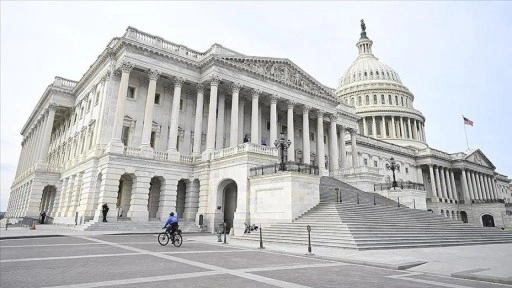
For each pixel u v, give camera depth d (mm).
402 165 90375
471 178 98625
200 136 42562
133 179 36406
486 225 86062
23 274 10617
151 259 14359
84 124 47281
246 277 10695
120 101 37375
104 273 10930
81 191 38656
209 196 37344
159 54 40844
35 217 48688
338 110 62281
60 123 63375
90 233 27938
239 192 33469
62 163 54531
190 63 43406
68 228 34812
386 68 119500
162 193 38062
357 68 120938
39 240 22203
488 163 106500
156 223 34281
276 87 49781
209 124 41219
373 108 106562
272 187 30234
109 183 33844
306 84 54781
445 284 10586
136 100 41938
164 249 18438
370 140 83812
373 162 82875
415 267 14148
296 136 58562
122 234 28469
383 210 31438
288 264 14031
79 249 17469
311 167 31312
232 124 43562
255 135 45594
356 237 21328
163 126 43531
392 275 12047
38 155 54562
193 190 39656
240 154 34281
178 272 11328
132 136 40625
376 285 10055
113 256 15062
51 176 51312
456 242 27547
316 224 25141
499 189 119500
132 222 32812
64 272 11031
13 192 72000
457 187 100938
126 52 38688
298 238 23422
